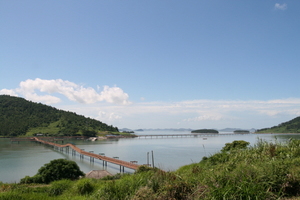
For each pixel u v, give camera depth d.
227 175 8.81
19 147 130.00
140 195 9.18
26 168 61.88
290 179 8.39
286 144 16.39
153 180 9.77
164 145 149.00
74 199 12.02
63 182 19.80
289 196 8.08
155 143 170.50
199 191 8.49
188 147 130.75
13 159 79.69
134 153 103.12
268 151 14.40
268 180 8.41
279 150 14.57
